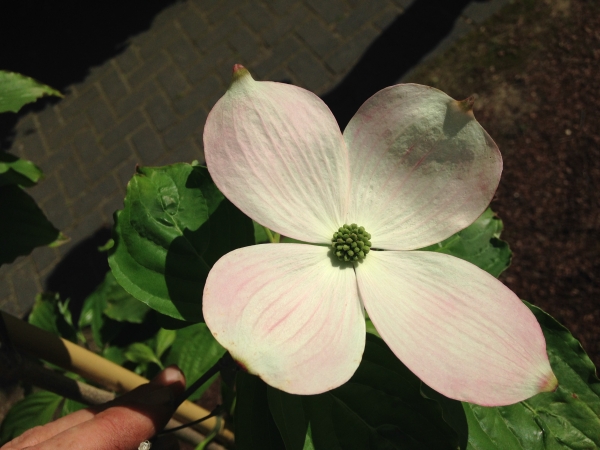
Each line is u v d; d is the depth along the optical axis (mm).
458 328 117
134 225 139
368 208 136
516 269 468
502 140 516
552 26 553
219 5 707
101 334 210
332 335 119
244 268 117
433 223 131
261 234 171
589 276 448
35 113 694
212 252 141
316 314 121
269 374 105
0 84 159
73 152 645
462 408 135
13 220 169
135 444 130
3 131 688
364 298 129
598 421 133
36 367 136
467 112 121
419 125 127
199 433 184
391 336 120
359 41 607
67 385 145
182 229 141
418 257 130
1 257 169
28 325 135
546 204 482
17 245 171
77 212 600
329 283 130
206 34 684
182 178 144
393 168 132
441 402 133
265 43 645
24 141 673
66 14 783
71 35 757
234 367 130
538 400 136
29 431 132
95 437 123
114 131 646
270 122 124
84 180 620
